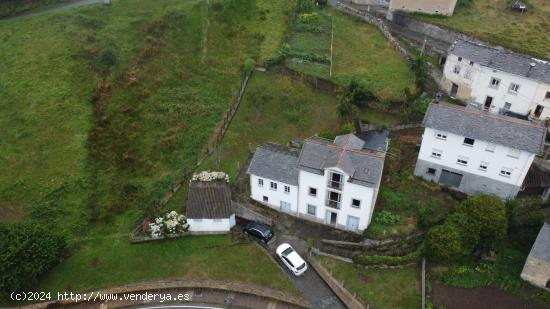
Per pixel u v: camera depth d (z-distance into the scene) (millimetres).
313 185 43875
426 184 49000
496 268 41844
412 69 63125
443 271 41719
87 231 45562
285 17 73750
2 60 60156
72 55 60469
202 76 61219
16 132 52969
